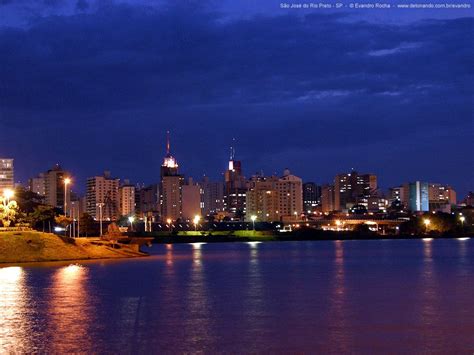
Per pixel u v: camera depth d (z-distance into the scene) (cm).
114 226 19538
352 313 6397
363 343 5006
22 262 14775
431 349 4803
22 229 16562
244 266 13600
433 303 7094
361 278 10300
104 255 17238
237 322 5900
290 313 6419
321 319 6047
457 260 15538
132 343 5006
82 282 9612
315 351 4759
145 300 7444
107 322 5891
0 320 5991
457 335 5272
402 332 5406
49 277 10438
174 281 9844
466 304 6994
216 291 8375
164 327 5653
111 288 8719
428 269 12319
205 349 4825
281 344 4984
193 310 6638
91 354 4678
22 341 5072
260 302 7256
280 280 10019
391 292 8181
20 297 7700
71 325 5750
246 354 4678
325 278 10350
